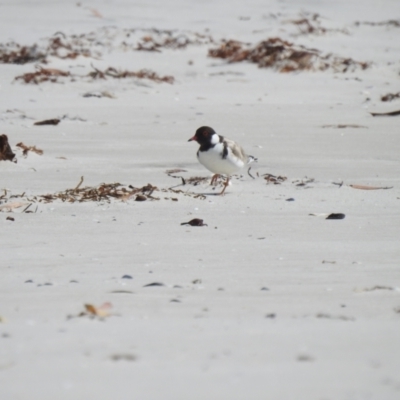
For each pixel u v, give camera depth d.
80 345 5.75
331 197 14.92
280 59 34.78
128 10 45.38
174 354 5.50
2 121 24.09
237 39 40.44
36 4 45.22
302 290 8.41
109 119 24.77
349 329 6.35
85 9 44.88
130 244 11.27
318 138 21.95
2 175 16.62
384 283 8.83
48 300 7.84
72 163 18.16
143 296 8.05
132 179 16.52
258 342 5.88
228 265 9.88
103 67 33.50
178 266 9.84
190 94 29.59
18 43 37.00
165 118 25.06
